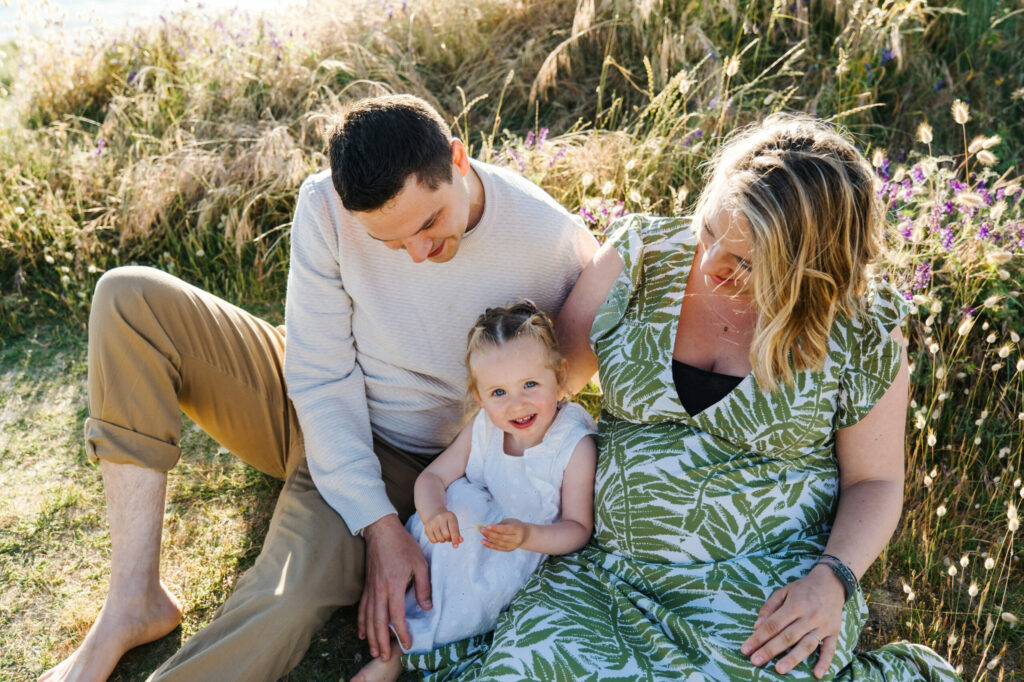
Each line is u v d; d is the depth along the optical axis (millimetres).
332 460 2389
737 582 1962
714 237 1974
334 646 2387
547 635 1920
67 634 2443
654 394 2125
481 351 2285
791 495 2049
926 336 3105
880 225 2004
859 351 2027
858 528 1999
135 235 4422
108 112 5477
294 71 5207
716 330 2143
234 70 5211
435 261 2326
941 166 4227
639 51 4930
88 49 5730
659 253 2252
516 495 2346
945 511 2650
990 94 4621
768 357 1956
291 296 2482
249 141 4754
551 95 5039
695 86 4559
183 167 4523
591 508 2287
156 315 2279
